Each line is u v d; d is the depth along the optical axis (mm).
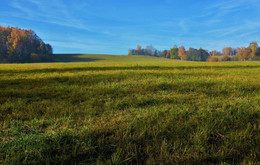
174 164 1615
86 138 2066
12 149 1858
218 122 2543
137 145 1930
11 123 2592
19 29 107188
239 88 5145
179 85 5707
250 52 99188
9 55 90312
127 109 3307
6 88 5344
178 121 2588
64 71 11430
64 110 3205
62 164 1660
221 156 1700
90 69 12883
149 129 2262
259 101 3689
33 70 12219
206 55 128500
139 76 8164
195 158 1674
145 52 177250
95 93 4668
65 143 1965
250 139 2025
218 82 6223
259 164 1572
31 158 1742
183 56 125062
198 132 2186
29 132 2336
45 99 4117
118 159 1697
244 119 2660
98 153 1819
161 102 3773
